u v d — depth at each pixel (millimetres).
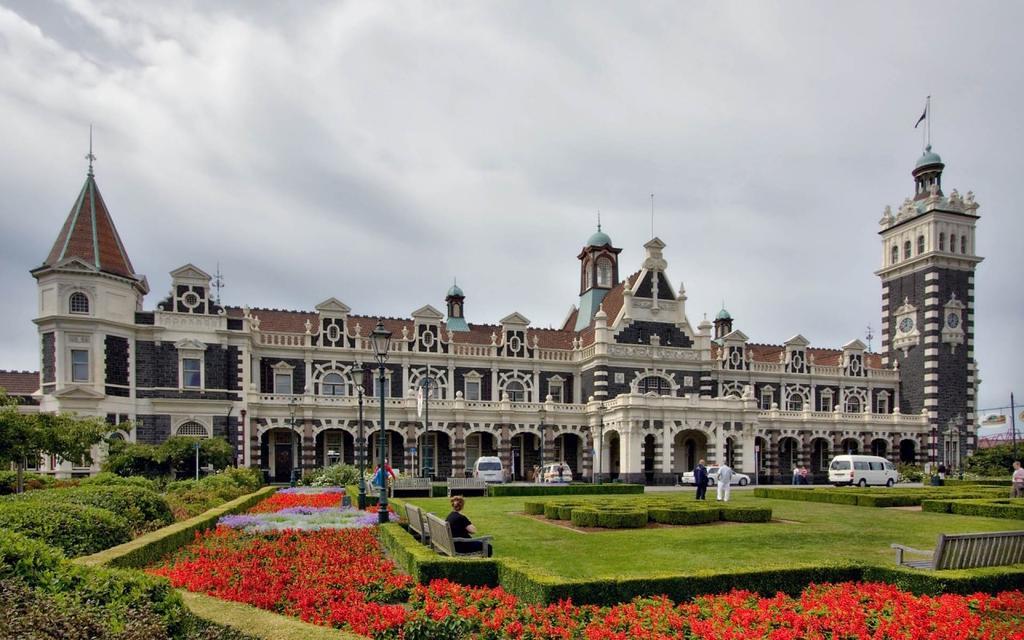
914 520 33281
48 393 56312
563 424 73062
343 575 17922
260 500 38312
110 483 35719
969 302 90125
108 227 61406
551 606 14477
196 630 10492
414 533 24578
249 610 11328
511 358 77438
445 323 84688
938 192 90188
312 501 37875
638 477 66875
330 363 70812
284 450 67250
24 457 34625
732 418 70500
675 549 22859
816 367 89750
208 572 17953
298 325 73188
